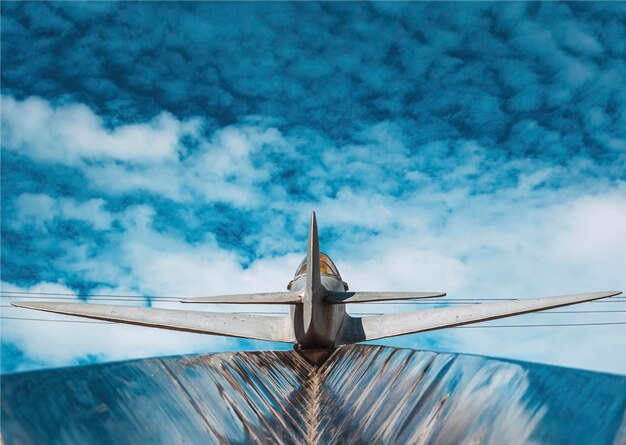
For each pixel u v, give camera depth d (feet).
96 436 29.25
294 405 53.26
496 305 68.74
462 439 33.71
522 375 35.88
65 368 32.78
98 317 65.62
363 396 51.06
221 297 63.98
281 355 66.33
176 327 68.69
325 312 69.67
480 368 40.45
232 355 55.42
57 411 29.09
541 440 28.94
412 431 38.81
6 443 24.81
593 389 30.04
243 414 44.19
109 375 35.50
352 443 42.65
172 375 41.63
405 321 76.07
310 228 61.72
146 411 34.53
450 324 70.54
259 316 76.07
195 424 37.29
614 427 26.30
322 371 67.05
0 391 27.22
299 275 76.54
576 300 60.80
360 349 65.31
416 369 48.34
